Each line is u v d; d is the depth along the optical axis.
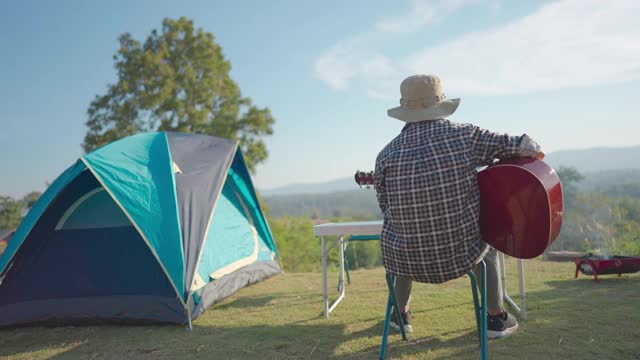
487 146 2.14
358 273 5.82
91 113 18.28
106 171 3.68
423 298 3.87
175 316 3.45
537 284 4.23
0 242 8.91
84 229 3.88
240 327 3.30
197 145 4.58
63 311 3.57
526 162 2.26
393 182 2.18
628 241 7.14
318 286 4.91
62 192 3.80
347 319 3.35
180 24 19.00
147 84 18.11
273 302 4.14
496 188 2.23
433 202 2.07
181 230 3.62
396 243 2.19
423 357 2.44
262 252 5.71
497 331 2.69
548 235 2.12
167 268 3.45
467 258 2.09
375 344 2.72
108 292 3.62
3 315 3.56
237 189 5.49
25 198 20.75
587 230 7.77
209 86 18.53
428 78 2.33
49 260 3.77
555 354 2.38
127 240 3.81
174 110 18.02
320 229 3.31
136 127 18.02
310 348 2.72
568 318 3.00
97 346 3.04
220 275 4.22
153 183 3.76
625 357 2.30
